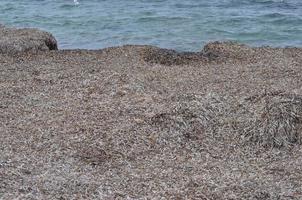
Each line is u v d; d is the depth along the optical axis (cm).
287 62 2055
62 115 1441
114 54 2189
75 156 1194
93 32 2944
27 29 2577
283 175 1120
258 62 2064
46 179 1065
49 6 3838
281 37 2788
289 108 1384
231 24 3091
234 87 1698
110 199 989
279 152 1251
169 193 1020
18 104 1537
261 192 1030
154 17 3281
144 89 1662
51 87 1694
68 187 1033
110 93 1616
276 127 1320
